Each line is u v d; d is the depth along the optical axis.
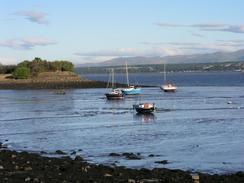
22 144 57.03
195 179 33.16
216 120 80.12
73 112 100.62
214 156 46.78
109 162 43.59
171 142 56.47
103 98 145.12
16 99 143.62
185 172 36.44
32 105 121.06
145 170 36.81
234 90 174.75
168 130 68.31
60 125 76.88
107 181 31.48
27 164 38.44
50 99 142.75
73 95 161.62
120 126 74.69
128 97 148.62
